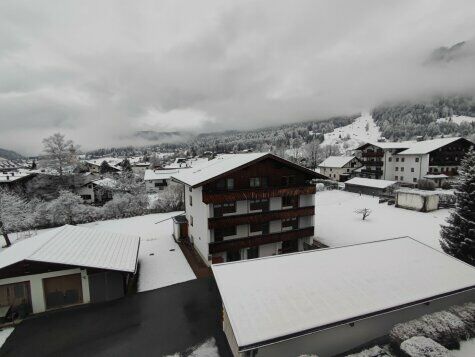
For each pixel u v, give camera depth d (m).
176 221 29.45
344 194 56.28
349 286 13.62
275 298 12.70
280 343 11.62
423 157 57.53
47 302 16.77
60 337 14.32
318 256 16.69
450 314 13.18
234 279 14.27
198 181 21.95
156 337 14.27
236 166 21.77
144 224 36.69
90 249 19.39
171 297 18.20
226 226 22.30
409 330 12.19
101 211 39.69
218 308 16.86
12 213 31.12
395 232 30.47
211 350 13.30
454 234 21.08
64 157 55.75
